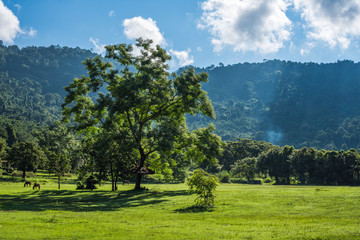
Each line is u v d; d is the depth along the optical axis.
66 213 23.33
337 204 22.03
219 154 45.69
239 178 99.50
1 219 18.64
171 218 20.36
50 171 53.41
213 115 44.84
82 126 43.72
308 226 15.22
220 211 22.47
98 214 22.95
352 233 12.64
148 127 48.59
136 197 35.94
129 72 43.41
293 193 30.30
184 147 47.25
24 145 86.75
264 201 25.92
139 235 14.14
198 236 13.64
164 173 51.25
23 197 36.91
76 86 43.34
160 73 41.94
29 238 13.49
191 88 43.00
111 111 38.66
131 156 48.06
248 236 13.34
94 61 43.25
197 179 25.45
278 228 15.16
